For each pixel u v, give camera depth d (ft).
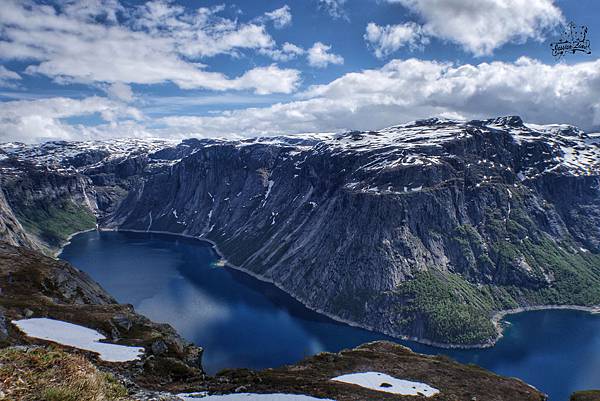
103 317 318.65
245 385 215.92
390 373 287.48
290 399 196.95
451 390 259.19
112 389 105.40
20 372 94.02
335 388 223.71
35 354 102.58
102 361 231.50
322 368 288.30
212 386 214.90
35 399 86.89
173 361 253.65
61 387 92.17
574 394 266.57
